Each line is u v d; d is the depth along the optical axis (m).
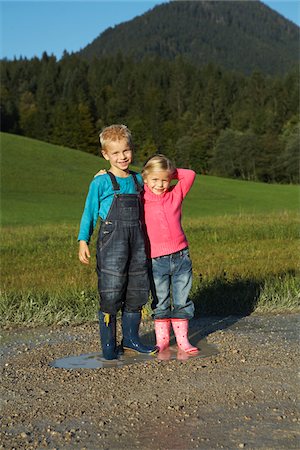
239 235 17.31
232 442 3.65
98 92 130.50
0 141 63.00
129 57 155.00
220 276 8.41
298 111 105.25
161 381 4.71
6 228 23.39
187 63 140.88
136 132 111.69
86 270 11.23
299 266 10.61
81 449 3.61
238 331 6.29
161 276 5.68
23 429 3.92
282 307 7.34
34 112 120.88
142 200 5.70
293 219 22.95
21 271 11.35
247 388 4.52
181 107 126.94
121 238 5.43
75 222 30.42
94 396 4.45
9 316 6.98
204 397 4.36
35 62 149.12
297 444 3.61
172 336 6.23
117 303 5.45
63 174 55.16
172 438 3.72
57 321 6.90
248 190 55.41
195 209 39.31
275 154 95.00
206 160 104.00
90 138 109.81
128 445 3.64
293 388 4.51
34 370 5.11
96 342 6.05
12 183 49.94
